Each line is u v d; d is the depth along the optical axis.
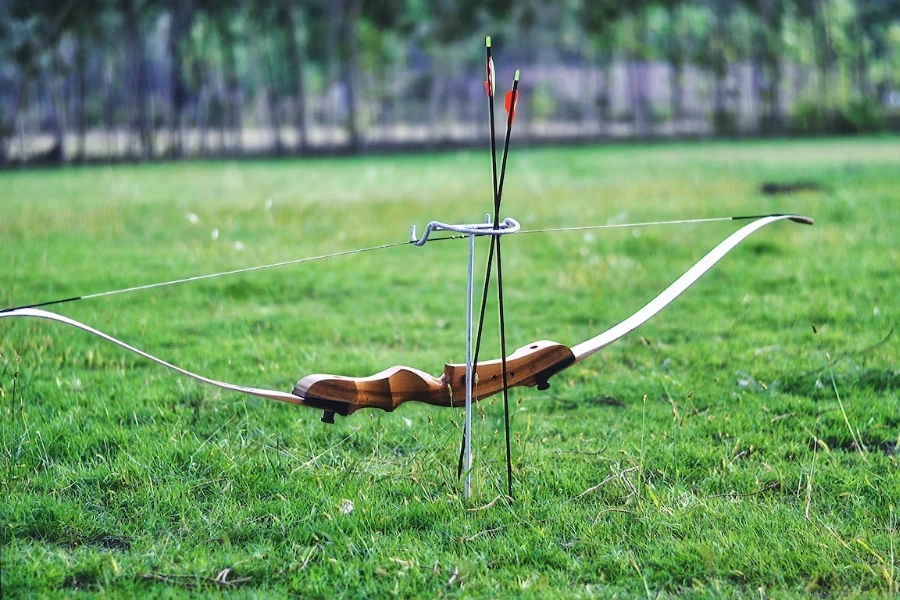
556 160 40.84
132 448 6.84
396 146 59.38
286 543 5.53
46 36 48.19
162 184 29.19
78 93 56.19
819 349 9.38
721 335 10.23
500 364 5.84
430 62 73.50
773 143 52.69
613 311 11.60
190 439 7.05
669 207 19.59
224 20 55.12
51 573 5.09
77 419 7.42
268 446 6.96
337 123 83.31
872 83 75.44
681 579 5.17
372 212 19.72
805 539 5.46
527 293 12.82
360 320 11.20
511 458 6.64
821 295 11.58
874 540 5.48
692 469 6.57
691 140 60.28
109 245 16.03
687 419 7.55
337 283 13.41
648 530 5.63
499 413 7.79
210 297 12.38
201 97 60.88
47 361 9.01
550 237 16.48
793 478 6.39
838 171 26.62
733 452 6.74
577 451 6.92
